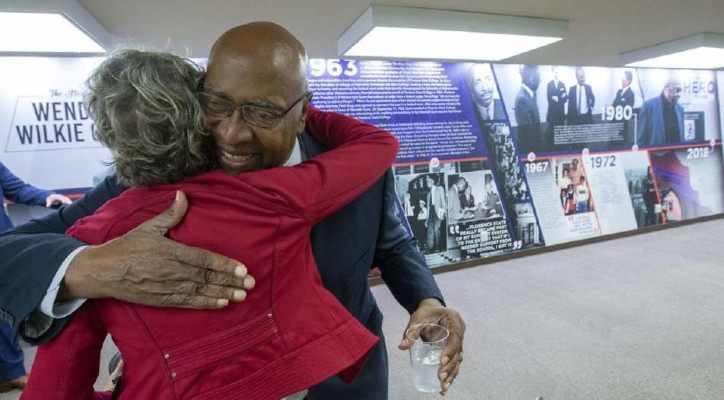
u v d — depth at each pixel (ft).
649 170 17.12
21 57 9.84
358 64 12.46
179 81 1.77
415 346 2.76
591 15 12.07
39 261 1.65
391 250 3.17
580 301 10.96
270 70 1.83
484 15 11.37
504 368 8.09
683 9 12.12
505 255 14.37
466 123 13.76
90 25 9.53
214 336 1.67
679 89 17.63
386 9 10.41
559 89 15.19
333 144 2.72
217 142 1.93
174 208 1.65
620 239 16.33
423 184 13.30
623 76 16.34
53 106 10.07
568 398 7.15
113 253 1.57
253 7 9.98
